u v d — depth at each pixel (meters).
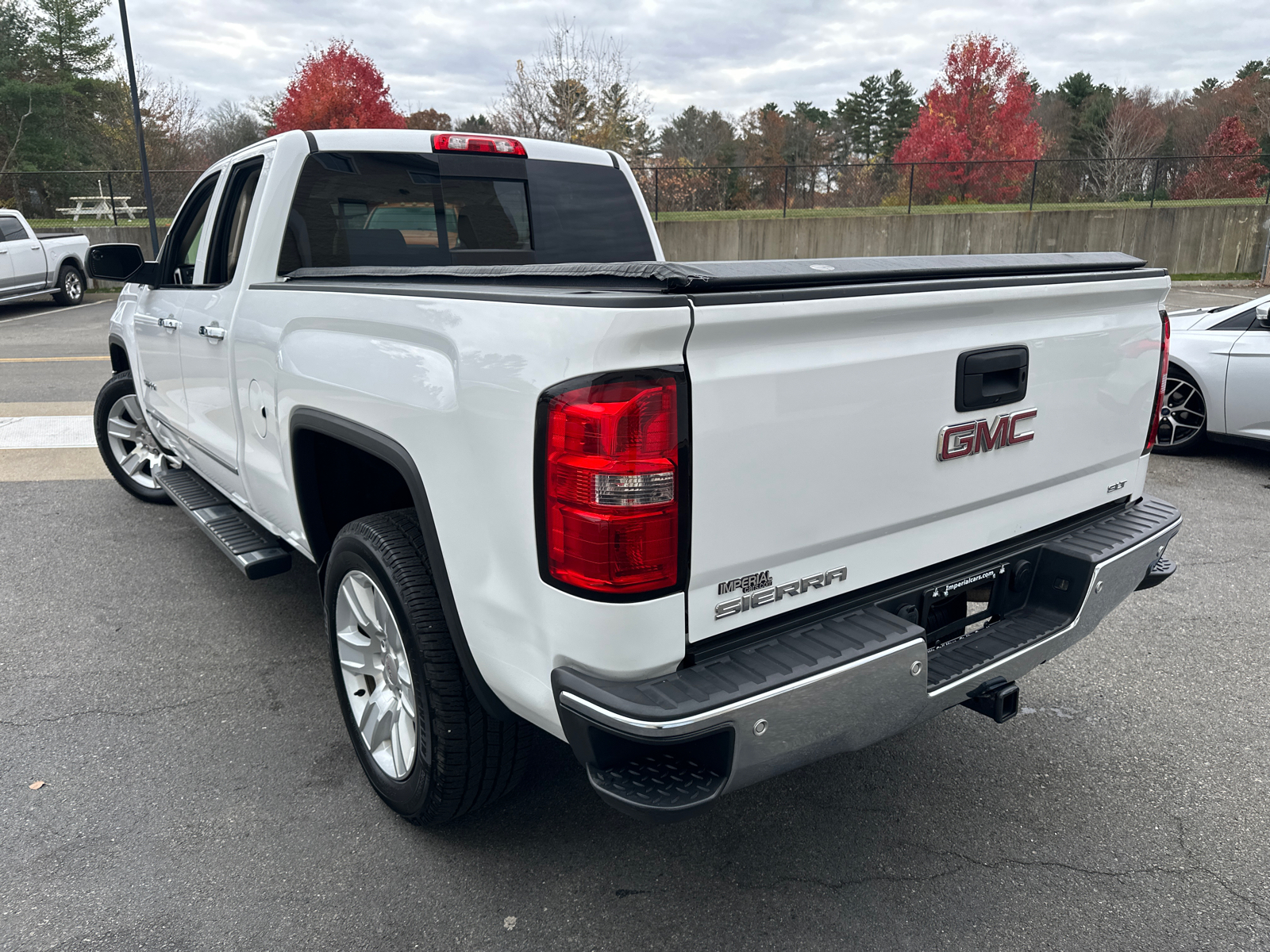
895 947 2.07
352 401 2.34
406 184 3.39
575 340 1.63
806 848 2.43
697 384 1.66
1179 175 25.86
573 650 1.74
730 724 1.67
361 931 2.13
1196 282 21.53
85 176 32.44
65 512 5.49
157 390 4.48
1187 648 3.62
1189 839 2.45
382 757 2.59
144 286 4.58
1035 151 31.33
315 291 2.60
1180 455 6.66
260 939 2.11
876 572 2.10
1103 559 2.39
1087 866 2.35
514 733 2.27
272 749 2.94
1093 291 2.37
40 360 10.96
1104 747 2.92
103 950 2.07
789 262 1.97
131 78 19.78
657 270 1.67
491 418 1.81
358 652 2.64
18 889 2.27
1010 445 2.29
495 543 1.87
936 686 2.06
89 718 3.13
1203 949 2.05
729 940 2.10
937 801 2.64
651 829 2.52
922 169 25.39
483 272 2.12
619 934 2.12
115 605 4.11
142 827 2.53
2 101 35.62
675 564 1.69
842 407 1.89
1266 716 3.09
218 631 3.85
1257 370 5.98
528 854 2.41
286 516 3.05
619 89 26.91
